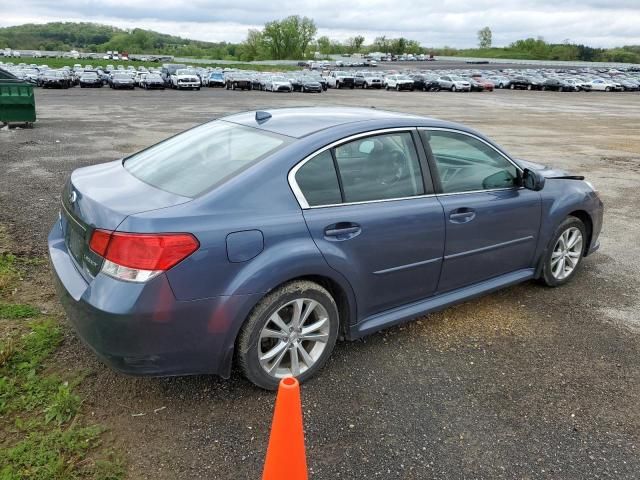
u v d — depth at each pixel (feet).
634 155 44.52
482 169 13.37
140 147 41.11
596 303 15.14
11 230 18.78
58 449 8.54
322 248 10.16
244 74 168.55
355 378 11.03
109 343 8.82
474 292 13.50
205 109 85.05
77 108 80.33
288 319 10.45
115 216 8.92
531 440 9.44
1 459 8.23
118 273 8.73
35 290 14.08
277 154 10.21
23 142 41.11
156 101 103.19
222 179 9.87
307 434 9.32
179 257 8.76
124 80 148.15
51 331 11.97
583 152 45.85
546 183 15.14
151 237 8.63
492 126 68.95
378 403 10.25
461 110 97.71
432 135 12.45
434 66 348.59
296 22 419.54
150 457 8.60
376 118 12.00
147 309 8.65
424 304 12.59
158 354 8.98
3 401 9.57
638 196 28.71
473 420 9.89
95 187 10.40
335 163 10.73
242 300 9.34
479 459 8.93
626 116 89.51
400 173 11.72
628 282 16.75
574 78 201.16
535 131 63.57
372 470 8.58
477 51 527.81
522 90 191.62
